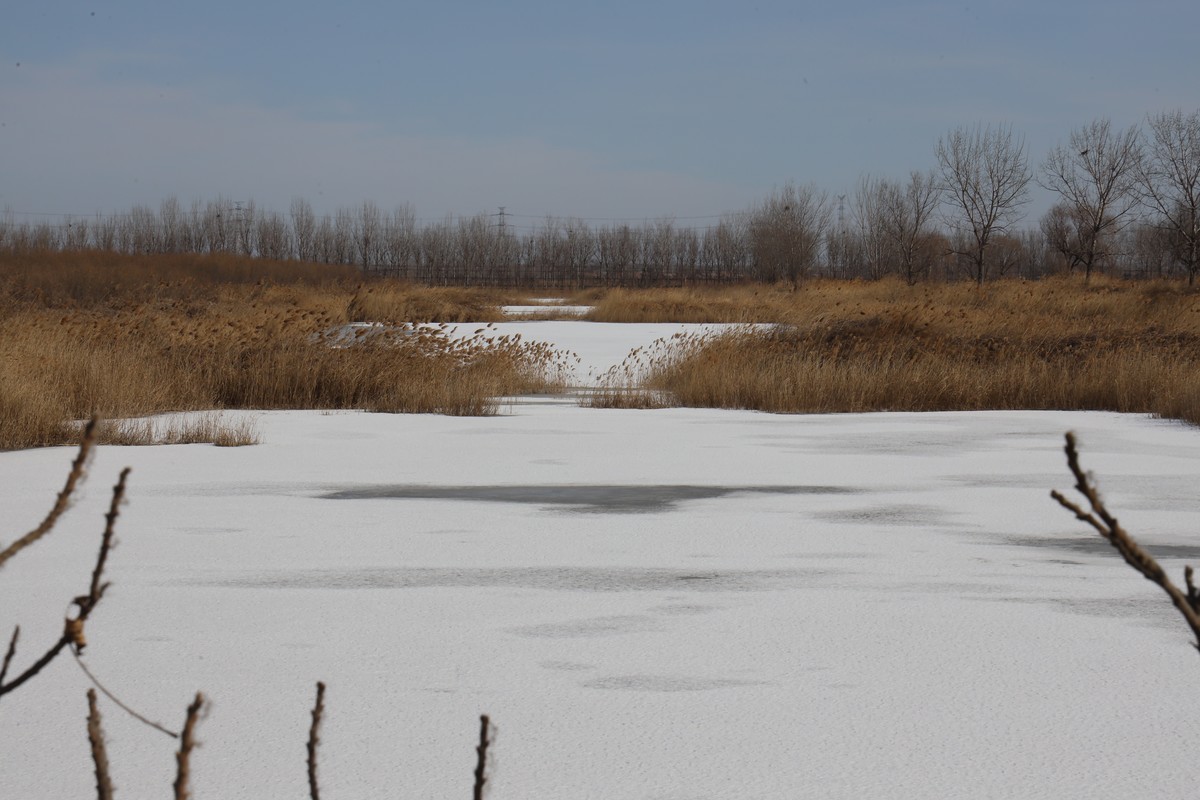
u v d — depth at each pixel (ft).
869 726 13.33
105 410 45.70
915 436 42.68
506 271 376.27
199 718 5.63
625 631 17.16
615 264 367.45
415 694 14.39
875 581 20.29
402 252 345.92
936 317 78.48
